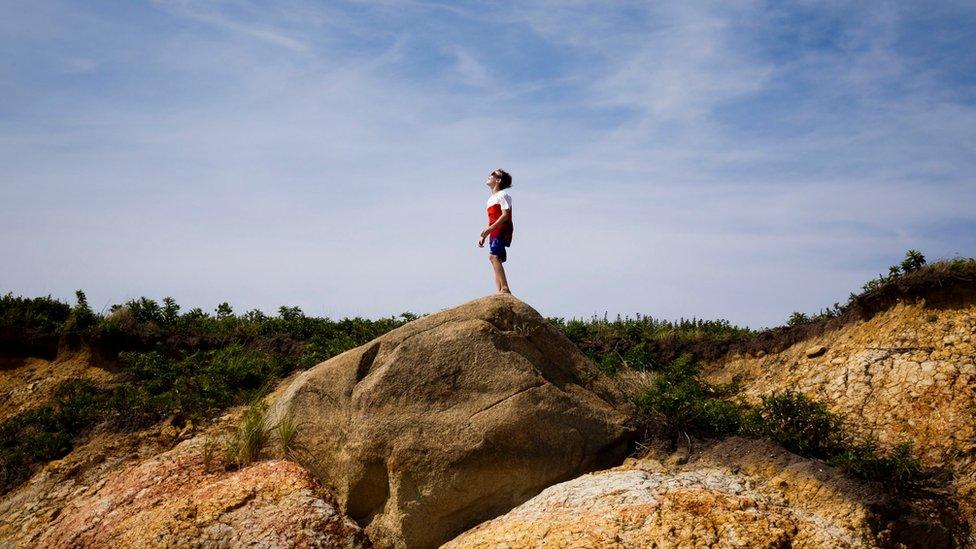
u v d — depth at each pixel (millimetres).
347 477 8828
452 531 8539
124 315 14930
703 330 14117
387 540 8547
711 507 7367
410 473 8625
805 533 7152
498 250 10898
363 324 14742
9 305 15859
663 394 9891
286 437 9547
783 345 12211
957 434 8977
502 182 11164
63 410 12609
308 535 8242
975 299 10406
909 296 10891
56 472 11211
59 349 14781
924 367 9898
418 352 9398
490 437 8758
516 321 9891
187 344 14516
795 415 9203
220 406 12203
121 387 13297
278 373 13211
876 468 8125
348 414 9188
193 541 8211
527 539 7297
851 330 11422
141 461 10984
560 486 8453
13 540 9891
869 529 7520
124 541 8500
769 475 8414
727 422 9406
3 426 12672
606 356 12727
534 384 9188
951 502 8305
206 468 9922
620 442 9312
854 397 10031
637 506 7465
